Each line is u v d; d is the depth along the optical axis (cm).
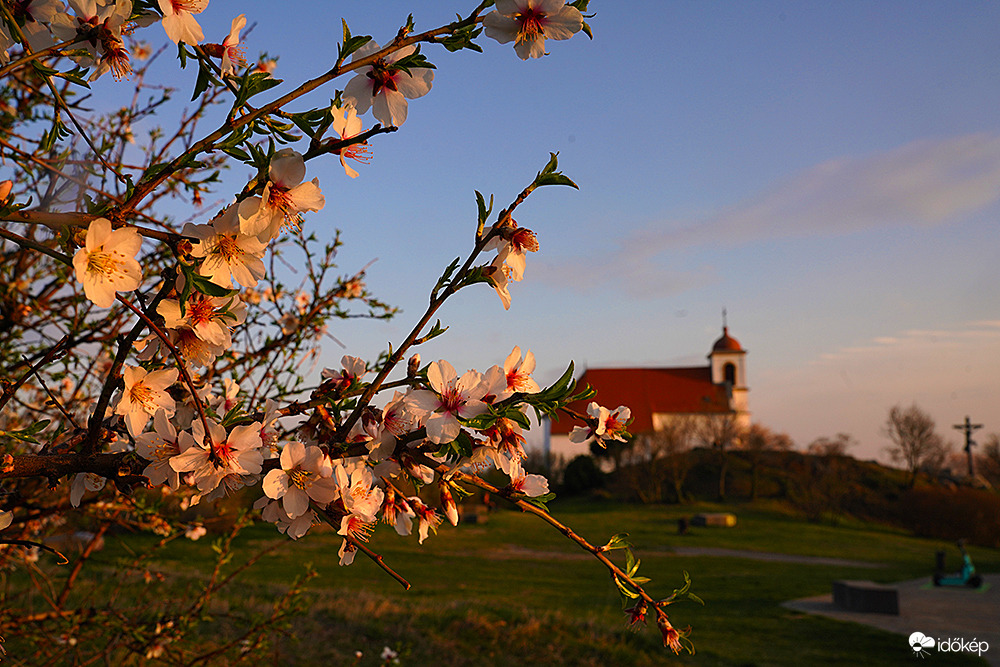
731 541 3950
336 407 152
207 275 123
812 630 1484
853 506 5528
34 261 292
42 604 477
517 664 1044
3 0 135
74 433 165
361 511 137
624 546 151
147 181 128
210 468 138
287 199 122
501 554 3000
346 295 364
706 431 6600
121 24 140
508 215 139
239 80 129
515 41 134
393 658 855
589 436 169
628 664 1111
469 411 132
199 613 368
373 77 142
